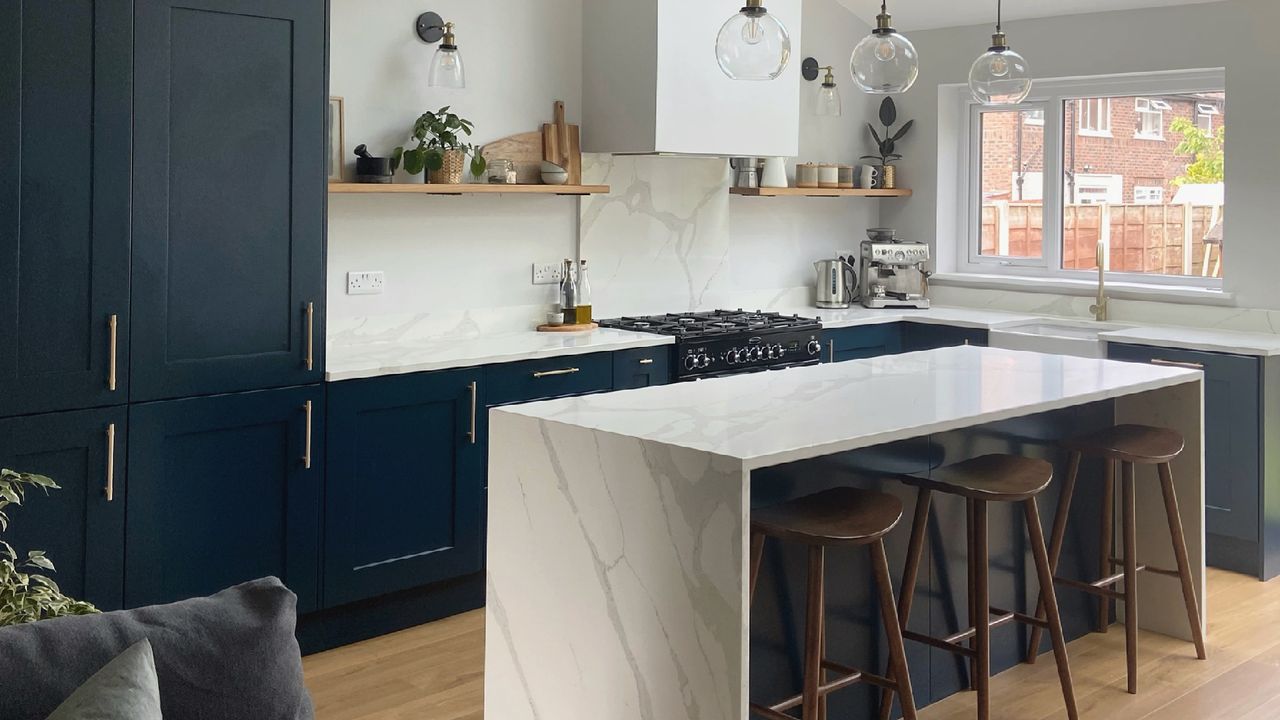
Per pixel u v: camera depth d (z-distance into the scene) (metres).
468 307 5.12
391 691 3.71
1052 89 6.30
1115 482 4.30
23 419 3.36
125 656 1.53
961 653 3.29
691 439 2.77
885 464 3.38
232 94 3.71
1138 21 5.72
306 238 3.92
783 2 5.56
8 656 1.54
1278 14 5.23
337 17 4.62
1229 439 4.95
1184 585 3.97
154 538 3.64
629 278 5.71
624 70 5.25
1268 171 5.32
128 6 3.46
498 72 5.14
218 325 3.74
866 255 6.53
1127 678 3.81
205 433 3.73
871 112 6.83
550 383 4.67
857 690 3.38
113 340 3.50
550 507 3.03
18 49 3.26
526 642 3.13
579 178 5.43
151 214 3.56
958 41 6.45
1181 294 5.68
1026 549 3.95
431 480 4.31
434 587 4.43
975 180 6.72
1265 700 3.63
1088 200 6.29
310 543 4.00
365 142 4.74
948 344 6.06
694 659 2.68
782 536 2.80
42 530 3.42
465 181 5.01
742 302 6.27
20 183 3.30
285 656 1.73
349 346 4.66
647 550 2.78
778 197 6.43
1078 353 5.48
